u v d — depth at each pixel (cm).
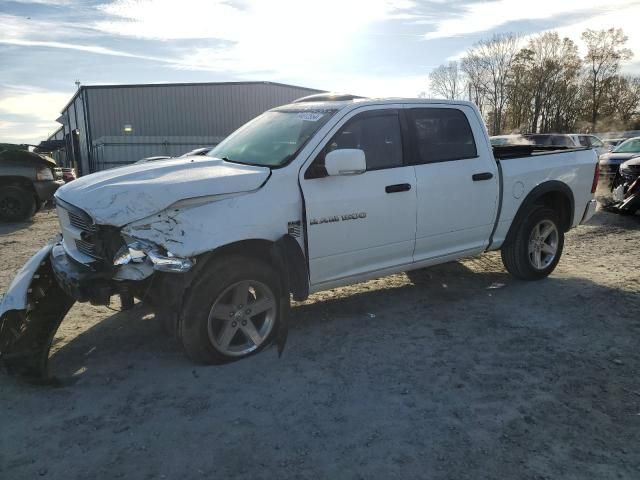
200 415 324
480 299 543
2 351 390
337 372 380
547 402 337
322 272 439
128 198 357
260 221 390
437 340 437
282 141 449
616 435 301
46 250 434
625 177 1080
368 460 280
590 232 915
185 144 3083
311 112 468
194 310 370
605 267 664
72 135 4431
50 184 1286
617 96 7069
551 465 275
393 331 458
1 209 1223
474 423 313
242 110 3375
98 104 3228
